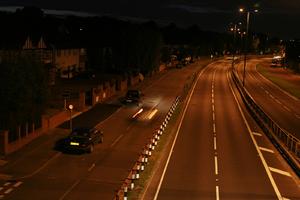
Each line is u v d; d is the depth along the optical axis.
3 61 35.78
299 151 36.53
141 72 99.00
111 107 58.66
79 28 131.75
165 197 26.17
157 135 41.03
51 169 30.78
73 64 91.62
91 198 25.41
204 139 43.69
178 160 35.19
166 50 128.50
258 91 87.50
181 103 66.81
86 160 33.53
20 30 77.69
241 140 43.81
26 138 36.44
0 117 34.22
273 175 31.98
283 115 61.66
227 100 73.00
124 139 41.31
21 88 35.16
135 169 30.39
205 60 166.50
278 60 163.12
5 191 26.05
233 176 31.33
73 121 47.47
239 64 156.38
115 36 96.88
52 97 52.00
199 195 26.80
